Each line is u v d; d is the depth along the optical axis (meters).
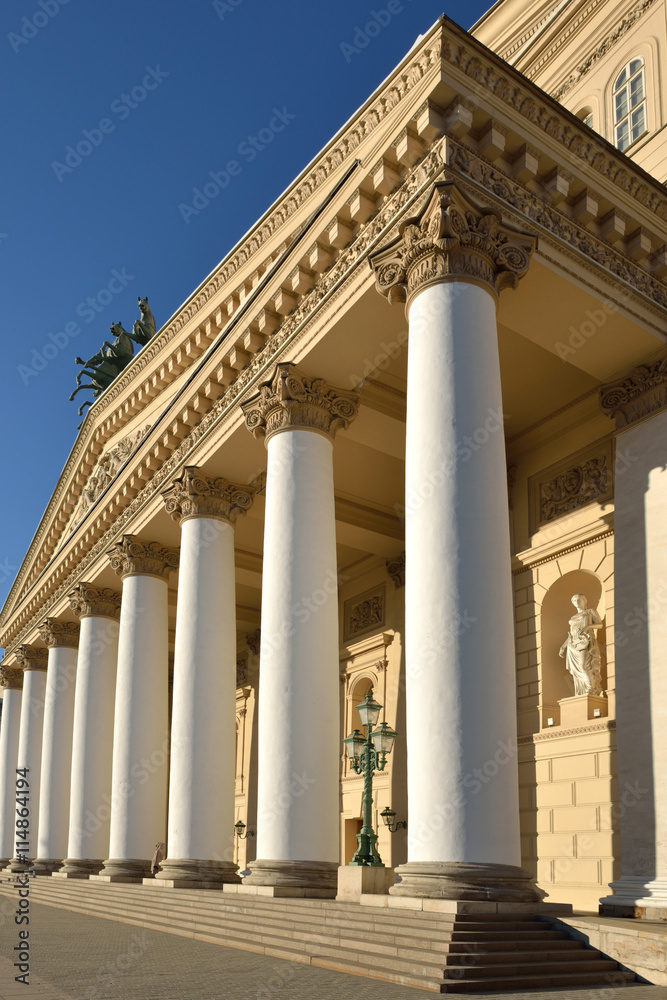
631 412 23.81
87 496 47.69
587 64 33.88
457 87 20.02
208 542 29.83
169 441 32.81
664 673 21.20
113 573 40.66
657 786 20.72
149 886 27.41
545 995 12.53
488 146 20.42
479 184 20.20
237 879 26.95
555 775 25.09
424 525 17.69
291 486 24.05
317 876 21.20
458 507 17.47
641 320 22.67
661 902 19.17
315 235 24.09
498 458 18.28
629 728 21.72
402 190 21.33
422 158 20.83
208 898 22.41
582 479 26.97
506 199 20.72
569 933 15.59
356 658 37.28
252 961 15.33
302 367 24.83
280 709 22.28
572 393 27.48
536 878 24.97
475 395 18.31
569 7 34.69
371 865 19.45
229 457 29.73
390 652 35.25
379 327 23.30
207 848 26.84
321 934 16.47
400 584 35.78
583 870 23.62
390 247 20.70
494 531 17.61
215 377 29.45
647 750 21.16
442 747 16.22
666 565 21.81
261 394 25.50
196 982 12.70
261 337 27.41
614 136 32.09
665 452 22.61
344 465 32.19
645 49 31.50
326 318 23.64
